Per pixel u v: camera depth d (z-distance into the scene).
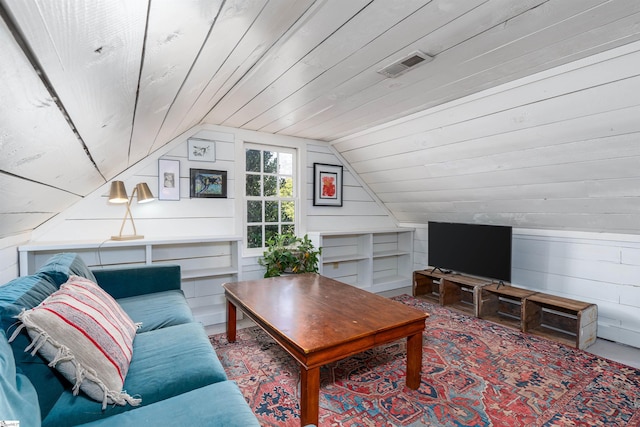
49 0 0.38
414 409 1.74
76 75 0.60
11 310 0.99
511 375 2.09
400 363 2.27
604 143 2.08
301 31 1.39
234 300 2.37
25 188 1.05
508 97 2.12
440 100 2.36
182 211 3.03
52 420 1.00
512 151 2.52
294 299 2.21
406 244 4.56
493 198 3.16
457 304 3.62
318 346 1.51
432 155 3.05
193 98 1.60
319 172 3.86
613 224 2.66
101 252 2.69
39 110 0.62
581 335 2.51
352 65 1.75
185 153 3.03
